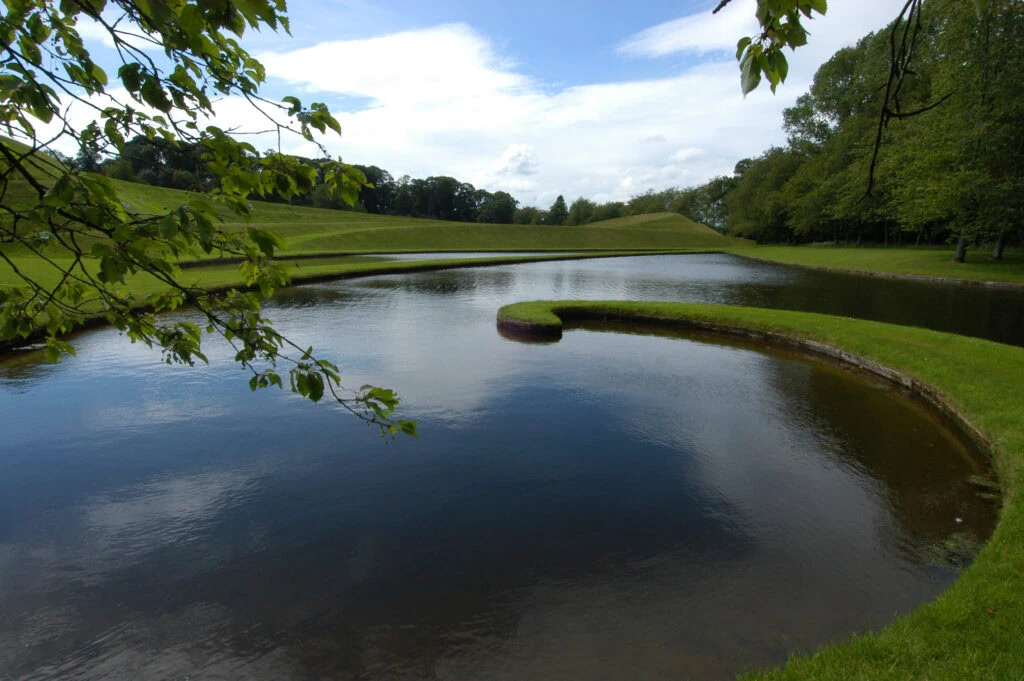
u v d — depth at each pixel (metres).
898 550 4.76
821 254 41.09
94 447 6.58
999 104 23.34
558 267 33.09
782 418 7.82
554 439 6.96
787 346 12.33
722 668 3.52
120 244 1.44
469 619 3.96
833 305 18.20
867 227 49.09
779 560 4.62
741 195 65.38
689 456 6.55
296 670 3.55
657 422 7.59
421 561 4.58
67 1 1.40
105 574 4.41
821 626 3.87
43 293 1.80
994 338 12.89
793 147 57.28
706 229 84.62
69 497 5.50
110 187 1.43
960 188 25.00
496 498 5.55
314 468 6.11
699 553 4.71
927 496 5.68
